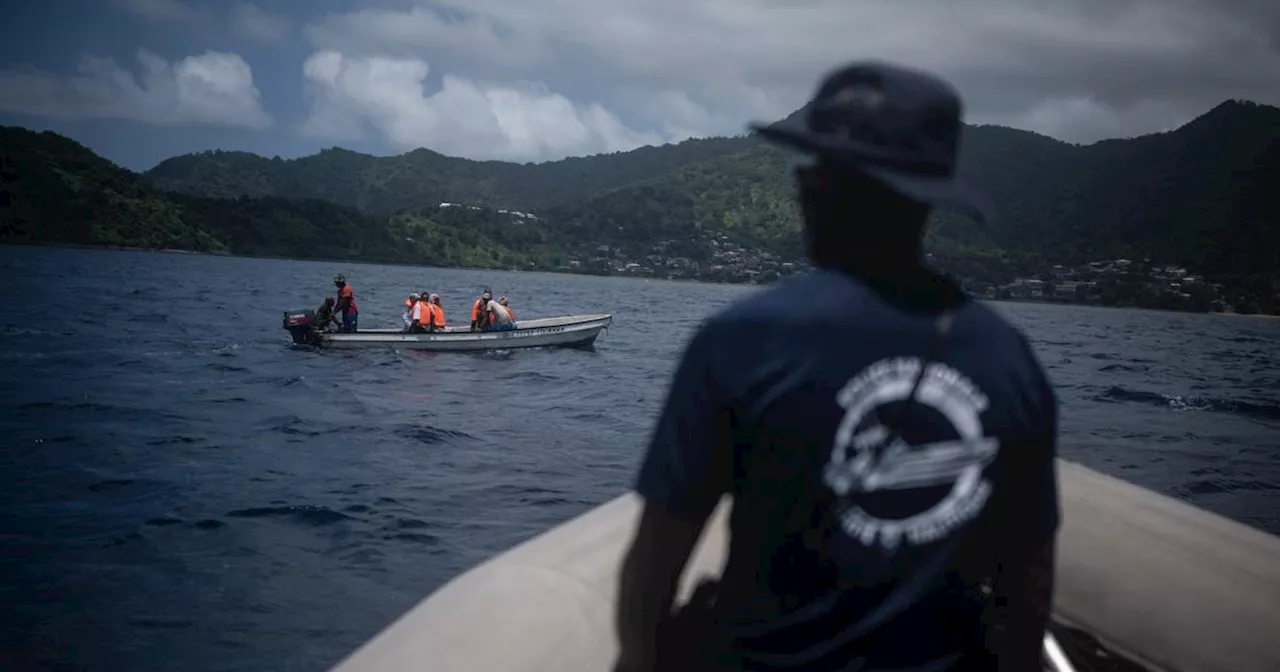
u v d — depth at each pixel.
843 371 1.11
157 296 44.12
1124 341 49.19
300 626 5.64
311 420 13.02
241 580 6.36
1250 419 17.22
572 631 1.57
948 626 1.17
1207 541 1.91
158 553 6.85
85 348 21.45
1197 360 35.97
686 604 1.29
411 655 1.48
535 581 1.67
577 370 21.02
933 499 1.13
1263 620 1.72
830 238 1.22
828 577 1.13
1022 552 1.23
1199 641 1.76
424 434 12.29
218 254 168.25
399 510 8.33
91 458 9.95
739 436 1.13
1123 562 1.92
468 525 7.98
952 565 1.15
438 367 20.03
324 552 7.06
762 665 1.15
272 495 8.66
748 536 1.16
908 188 1.13
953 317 1.16
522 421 13.80
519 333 22.34
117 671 4.93
